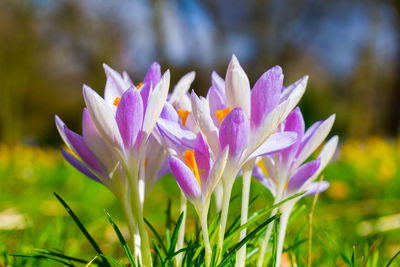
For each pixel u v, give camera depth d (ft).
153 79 1.32
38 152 7.58
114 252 2.13
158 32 15.69
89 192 3.57
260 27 16.44
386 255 1.90
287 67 17.15
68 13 17.24
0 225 2.02
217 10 16.37
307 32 17.06
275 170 1.36
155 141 1.37
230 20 16.55
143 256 1.30
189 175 1.25
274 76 1.24
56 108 19.72
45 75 18.60
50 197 3.52
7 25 16.53
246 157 1.26
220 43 16.61
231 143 1.24
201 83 16.60
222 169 1.24
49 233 1.76
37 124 19.40
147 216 2.95
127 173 1.29
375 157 5.39
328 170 4.23
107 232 2.48
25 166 5.74
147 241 1.30
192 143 1.27
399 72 15.62
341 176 4.04
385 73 16.24
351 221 2.53
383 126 16.56
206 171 1.26
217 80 1.33
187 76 1.36
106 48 17.71
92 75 18.45
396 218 2.39
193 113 1.25
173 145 1.31
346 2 16.19
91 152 1.32
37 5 16.81
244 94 1.25
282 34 16.70
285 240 1.61
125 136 1.27
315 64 17.93
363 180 3.78
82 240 2.17
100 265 1.41
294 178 1.33
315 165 1.32
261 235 1.46
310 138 1.33
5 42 16.39
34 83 18.48
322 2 16.42
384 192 3.54
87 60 18.16
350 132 15.96
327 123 1.32
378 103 16.57
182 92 1.35
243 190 1.31
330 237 1.52
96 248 1.37
